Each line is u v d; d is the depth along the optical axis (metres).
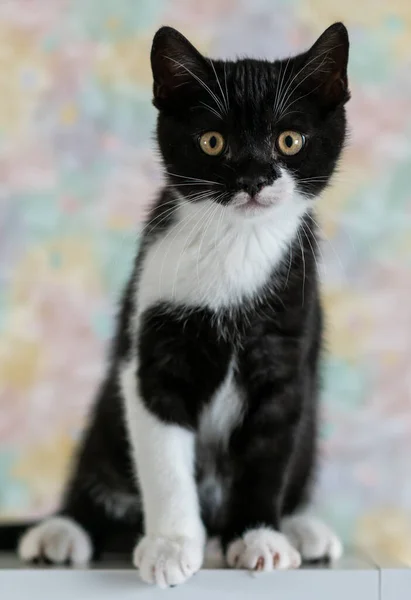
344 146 0.69
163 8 0.86
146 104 0.86
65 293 0.86
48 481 0.85
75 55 0.86
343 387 0.85
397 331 0.85
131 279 0.71
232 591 0.61
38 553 0.66
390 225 0.86
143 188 0.86
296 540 0.67
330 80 0.68
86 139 0.86
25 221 0.86
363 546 0.83
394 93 0.86
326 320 0.80
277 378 0.67
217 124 0.66
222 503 0.70
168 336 0.67
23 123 0.86
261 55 0.86
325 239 0.80
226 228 0.67
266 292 0.67
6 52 0.86
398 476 0.85
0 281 0.86
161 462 0.65
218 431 0.69
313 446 0.74
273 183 0.65
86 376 0.85
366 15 0.87
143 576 0.61
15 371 0.85
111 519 0.70
